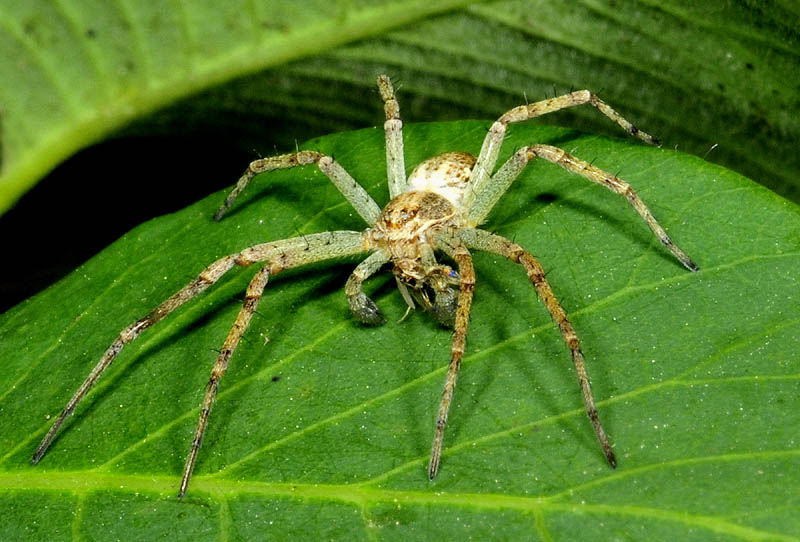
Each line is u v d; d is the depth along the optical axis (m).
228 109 0.24
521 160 0.22
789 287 0.21
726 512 0.20
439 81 0.24
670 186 0.22
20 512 0.21
